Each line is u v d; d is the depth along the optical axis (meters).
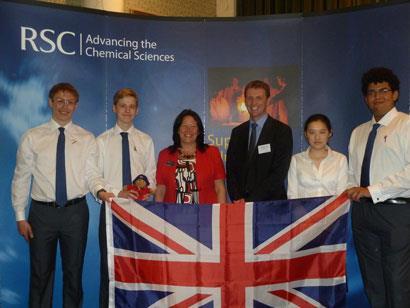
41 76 3.84
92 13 4.00
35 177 3.56
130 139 3.90
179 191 3.69
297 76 4.16
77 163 3.62
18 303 3.86
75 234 3.60
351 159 3.57
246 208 3.21
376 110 3.38
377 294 3.44
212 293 3.17
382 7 3.83
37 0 4.09
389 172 3.28
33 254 3.59
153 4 5.77
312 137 3.52
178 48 4.22
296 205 3.22
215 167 3.78
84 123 4.01
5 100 3.73
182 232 3.20
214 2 6.45
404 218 3.23
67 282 3.69
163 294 3.18
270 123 3.76
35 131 3.61
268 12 6.15
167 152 3.80
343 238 3.22
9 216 3.80
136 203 3.23
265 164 3.66
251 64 4.22
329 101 4.07
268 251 3.20
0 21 3.69
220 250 3.19
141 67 4.16
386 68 3.62
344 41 4.00
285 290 3.20
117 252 3.22
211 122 4.26
